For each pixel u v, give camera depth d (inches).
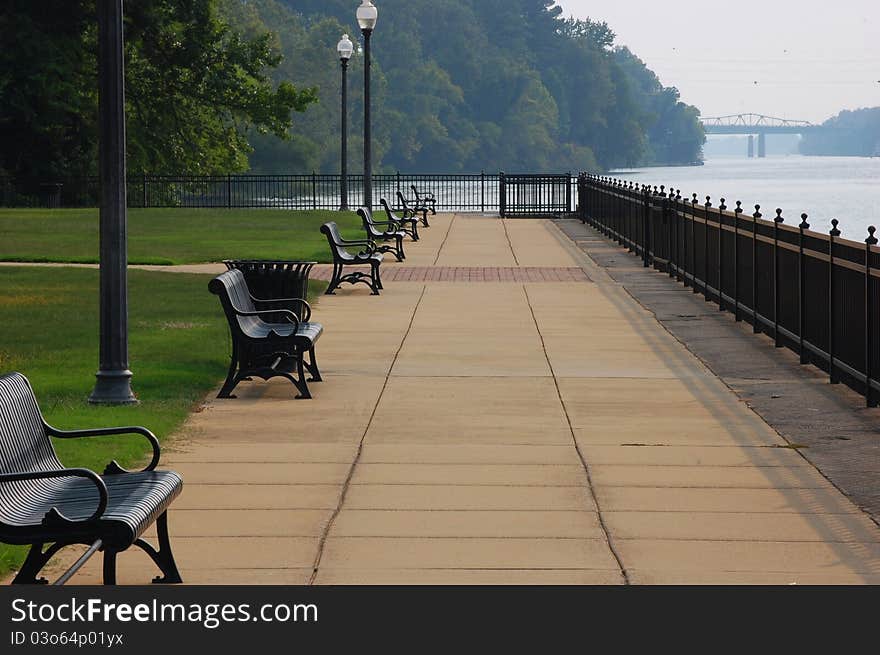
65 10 2687.0
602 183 1886.1
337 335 863.7
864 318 634.2
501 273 1283.2
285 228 1889.8
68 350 786.2
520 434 563.8
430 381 693.9
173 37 2908.5
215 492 467.8
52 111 2613.2
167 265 1333.7
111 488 366.3
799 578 376.8
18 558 386.9
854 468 502.9
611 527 424.5
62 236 1656.0
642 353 790.5
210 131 3243.1
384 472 496.4
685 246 1159.0
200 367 725.3
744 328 898.1
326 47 6904.5
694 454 526.6
